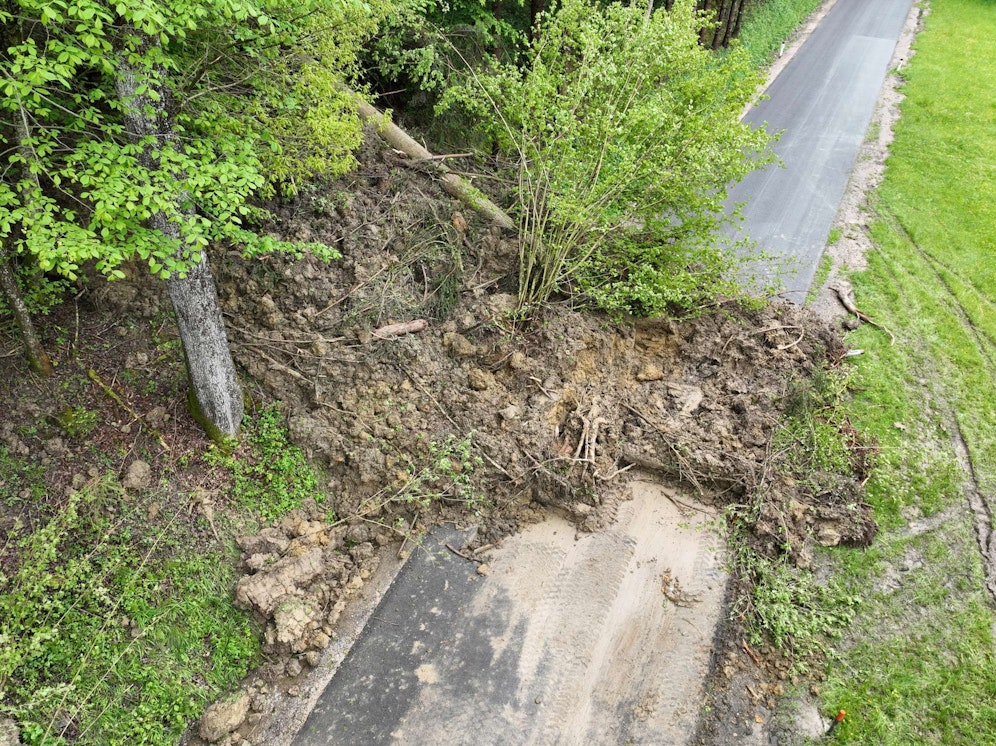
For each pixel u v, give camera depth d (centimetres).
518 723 613
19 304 651
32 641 559
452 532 766
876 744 609
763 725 625
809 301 1104
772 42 2295
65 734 564
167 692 609
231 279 839
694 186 904
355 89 984
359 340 846
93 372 720
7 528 621
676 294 897
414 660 656
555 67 933
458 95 945
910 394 948
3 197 476
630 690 641
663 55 869
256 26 664
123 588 632
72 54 443
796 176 1470
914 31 2503
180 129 565
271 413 787
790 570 745
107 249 486
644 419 864
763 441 851
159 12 450
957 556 764
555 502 784
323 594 693
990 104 1834
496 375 881
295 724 612
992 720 624
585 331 922
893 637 690
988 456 873
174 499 698
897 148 1617
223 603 668
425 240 973
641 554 752
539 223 967
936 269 1212
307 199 934
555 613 698
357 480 770
